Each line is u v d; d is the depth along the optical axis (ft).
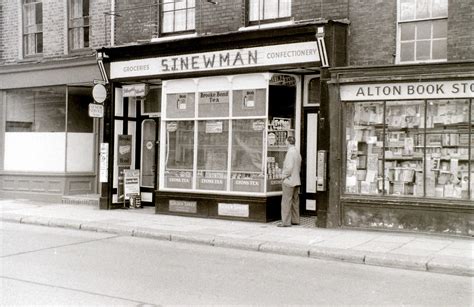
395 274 26.73
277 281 24.81
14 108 57.00
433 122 35.50
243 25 42.75
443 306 21.12
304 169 43.29
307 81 42.57
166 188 45.60
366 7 37.81
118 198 49.06
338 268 27.96
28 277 24.58
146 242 35.12
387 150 36.94
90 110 46.55
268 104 40.75
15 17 56.65
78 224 40.16
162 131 45.96
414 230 35.40
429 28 36.19
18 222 43.45
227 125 42.68
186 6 46.34
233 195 42.01
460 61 33.32
